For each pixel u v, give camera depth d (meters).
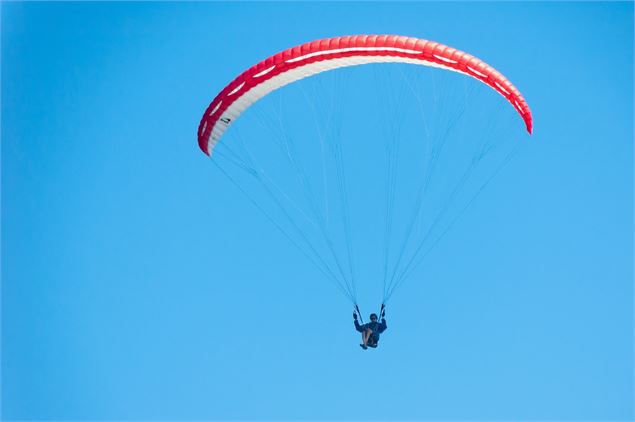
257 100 53.09
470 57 51.25
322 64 51.59
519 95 51.69
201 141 54.16
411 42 50.78
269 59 51.66
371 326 52.91
